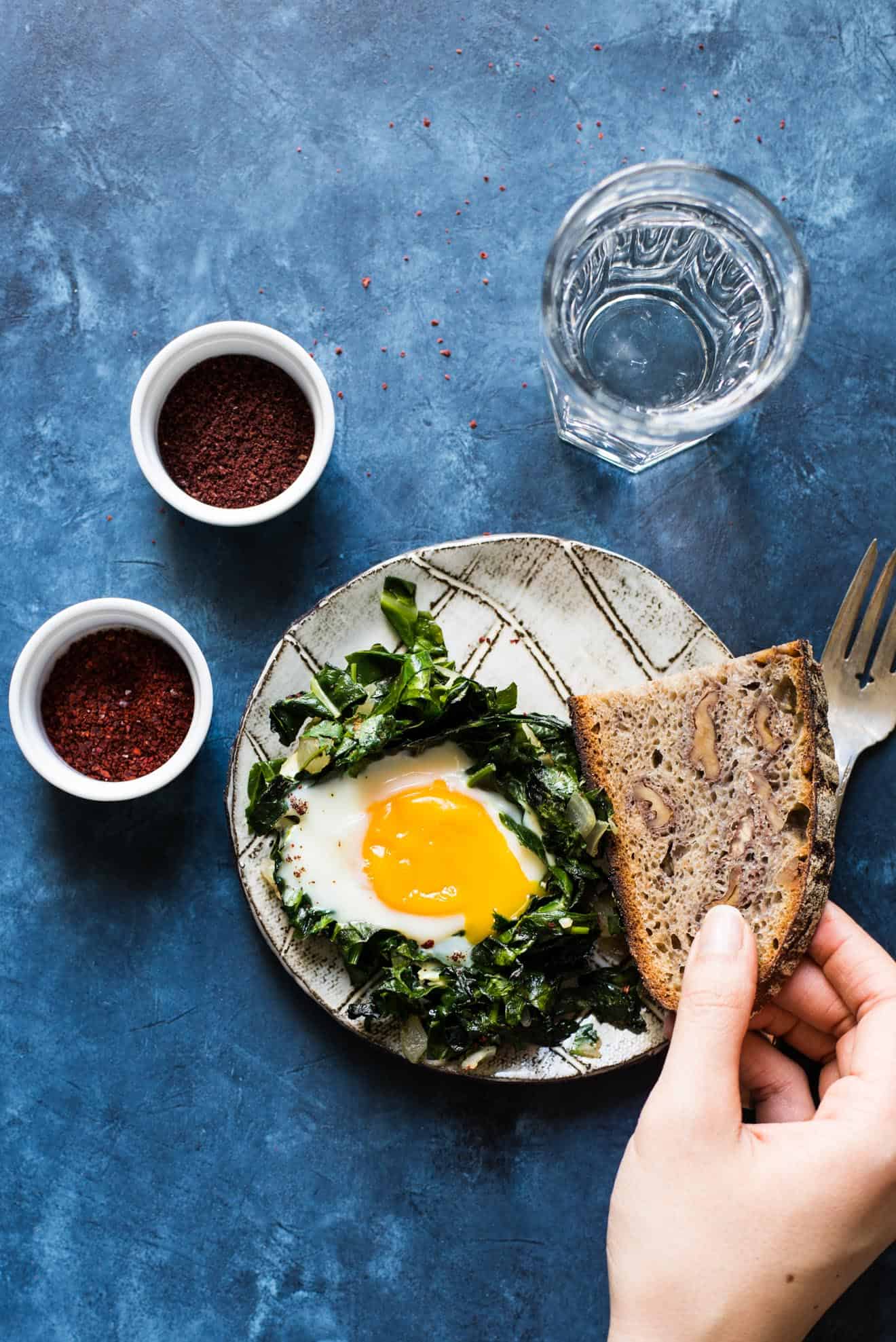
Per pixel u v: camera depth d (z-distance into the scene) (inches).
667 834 22.7
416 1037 22.5
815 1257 20.2
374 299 24.4
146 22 24.4
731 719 22.4
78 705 23.3
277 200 24.4
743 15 24.5
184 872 23.9
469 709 22.7
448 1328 23.7
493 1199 23.7
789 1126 20.8
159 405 23.4
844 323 24.5
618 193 22.1
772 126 24.6
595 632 23.4
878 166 24.5
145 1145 23.8
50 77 24.4
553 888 22.6
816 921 22.0
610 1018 22.9
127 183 24.3
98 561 24.2
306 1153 23.8
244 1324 23.7
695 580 24.4
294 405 23.6
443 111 24.4
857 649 23.7
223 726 23.9
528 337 24.4
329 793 22.6
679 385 23.7
